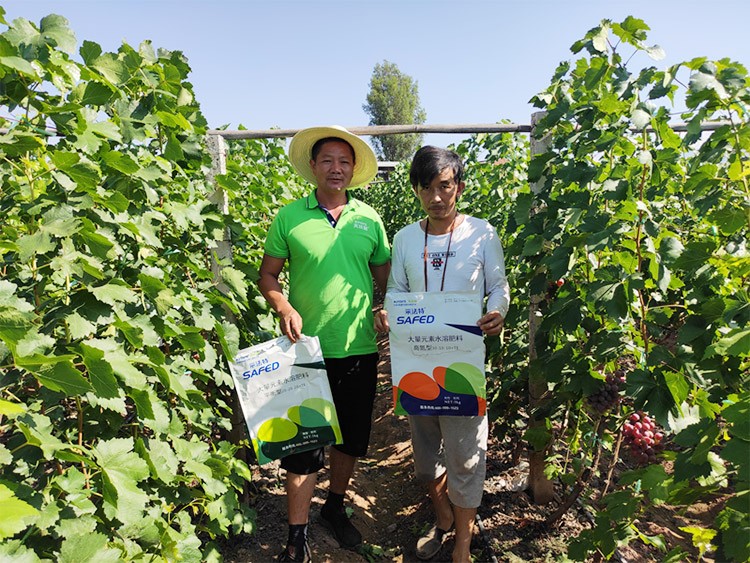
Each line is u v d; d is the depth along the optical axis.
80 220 1.49
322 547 2.86
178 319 2.38
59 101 1.65
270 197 5.27
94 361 1.32
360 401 2.78
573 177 2.38
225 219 2.86
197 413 2.46
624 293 2.16
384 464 4.03
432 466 2.73
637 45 2.31
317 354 2.50
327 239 2.67
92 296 1.56
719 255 2.21
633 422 2.75
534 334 3.10
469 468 2.47
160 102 2.24
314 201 2.71
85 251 1.71
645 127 2.25
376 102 53.78
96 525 1.55
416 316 2.37
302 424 2.47
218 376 2.53
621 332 2.34
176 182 2.64
